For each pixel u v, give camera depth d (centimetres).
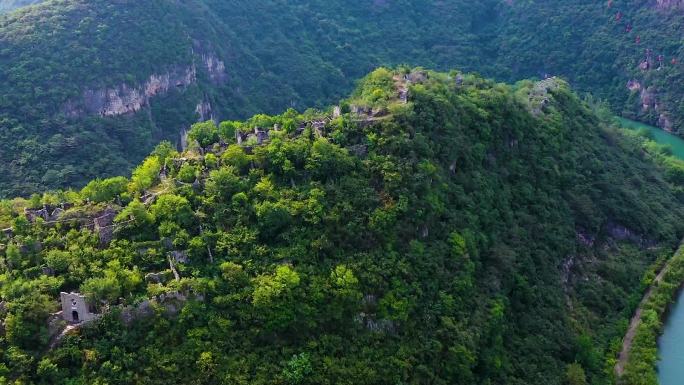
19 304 8094
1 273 8756
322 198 10050
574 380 11081
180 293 8650
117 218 9506
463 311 10312
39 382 7712
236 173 10362
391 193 10556
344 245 9844
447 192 11594
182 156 11325
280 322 8781
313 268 9356
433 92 12888
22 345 7981
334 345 8981
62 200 10619
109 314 8238
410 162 10956
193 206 9869
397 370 9119
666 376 12244
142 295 8531
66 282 8631
